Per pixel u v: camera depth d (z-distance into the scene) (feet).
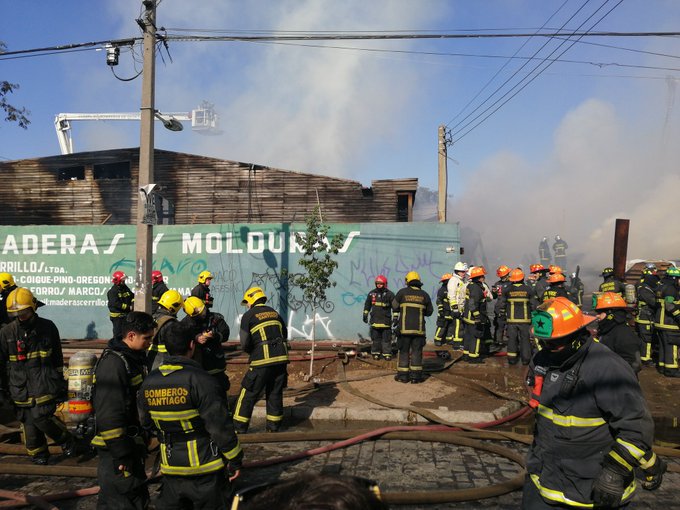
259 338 20.70
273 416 21.26
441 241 45.09
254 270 46.32
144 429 11.53
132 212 60.03
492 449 18.74
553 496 8.63
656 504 14.42
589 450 8.53
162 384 10.19
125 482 11.06
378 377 30.99
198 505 10.27
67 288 47.96
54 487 16.46
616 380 8.32
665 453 18.37
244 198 59.67
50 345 18.15
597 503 8.11
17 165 61.16
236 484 15.92
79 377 19.47
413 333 29.14
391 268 45.32
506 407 24.44
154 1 33.53
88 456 19.35
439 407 24.48
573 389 8.67
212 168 59.82
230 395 27.58
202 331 19.01
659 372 33.22
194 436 10.23
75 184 60.54
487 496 14.76
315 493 3.10
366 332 45.01
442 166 63.52
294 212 59.31
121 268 47.70
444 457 18.34
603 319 18.42
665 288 32.30
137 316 11.50
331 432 20.52
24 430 18.04
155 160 60.08
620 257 44.52
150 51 33.30
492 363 35.81
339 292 45.42
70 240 47.91
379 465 17.57
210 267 46.73
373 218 58.95
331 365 34.71
